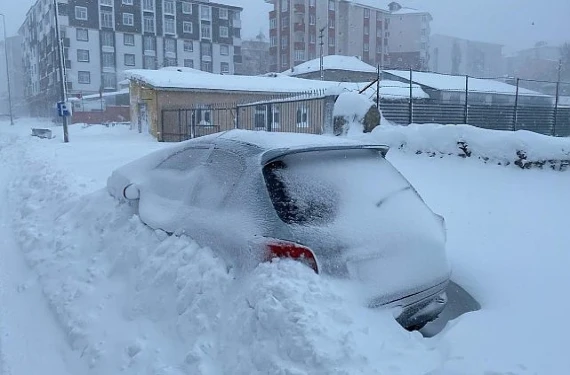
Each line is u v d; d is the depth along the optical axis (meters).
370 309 3.31
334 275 3.30
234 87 28.59
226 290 3.56
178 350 3.50
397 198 3.85
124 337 3.85
